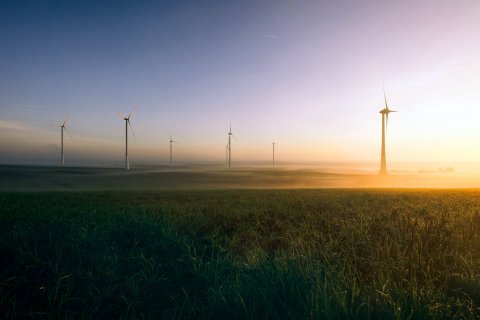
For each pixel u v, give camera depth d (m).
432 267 5.60
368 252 6.80
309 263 5.74
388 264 5.67
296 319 3.79
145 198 22.92
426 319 3.70
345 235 8.76
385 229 8.85
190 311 4.35
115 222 9.93
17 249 6.46
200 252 7.61
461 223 9.14
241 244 9.20
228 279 5.30
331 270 5.41
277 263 5.57
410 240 6.62
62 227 8.56
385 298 4.14
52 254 6.37
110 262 6.12
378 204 17.77
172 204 17.94
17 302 4.63
